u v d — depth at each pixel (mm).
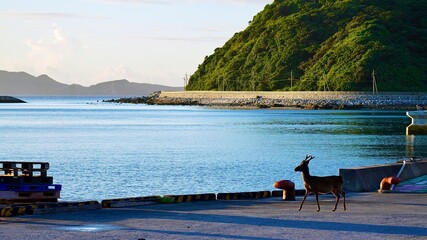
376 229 18328
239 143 95688
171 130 131750
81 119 183750
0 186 21906
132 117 195875
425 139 98875
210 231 17969
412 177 34062
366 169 31109
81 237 16922
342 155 74875
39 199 22359
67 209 22000
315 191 22312
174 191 44312
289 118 180250
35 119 184375
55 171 57562
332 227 18672
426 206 24000
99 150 83250
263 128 136250
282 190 28875
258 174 55125
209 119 179500
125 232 17766
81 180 50562
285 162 66625
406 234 17531
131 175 54312
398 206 24000
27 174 22750
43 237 16875
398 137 105438
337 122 157375
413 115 104188
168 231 17969
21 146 90250
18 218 20328
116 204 23625
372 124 147500
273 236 17234
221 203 25359
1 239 16531
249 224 19250
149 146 90250
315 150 82250
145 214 21562
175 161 67812
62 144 94000
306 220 20062
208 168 60438
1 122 166000
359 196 27812
